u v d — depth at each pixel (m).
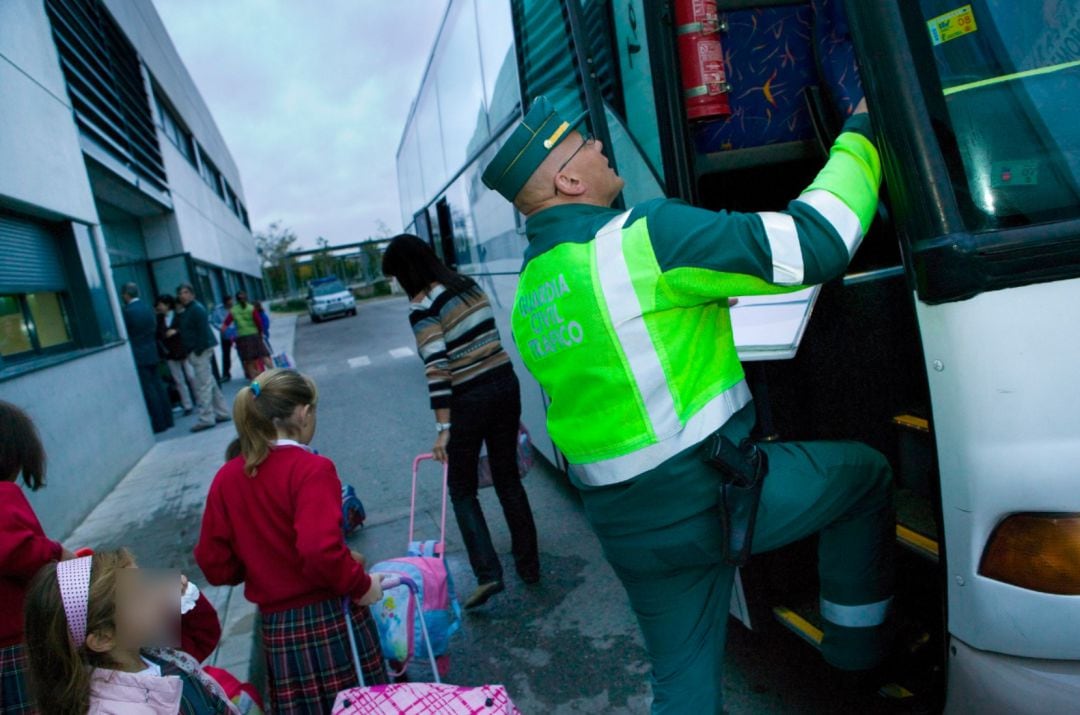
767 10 3.21
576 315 1.71
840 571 2.01
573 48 3.03
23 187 6.42
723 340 1.76
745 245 1.52
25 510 2.12
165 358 11.19
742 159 3.23
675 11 2.60
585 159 1.88
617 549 1.84
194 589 2.17
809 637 2.34
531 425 5.74
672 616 1.88
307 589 2.30
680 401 1.66
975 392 1.51
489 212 5.50
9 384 5.31
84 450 6.56
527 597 3.89
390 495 5.96
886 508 1.99
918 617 2.35
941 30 1.56
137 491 6.98
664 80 2.63
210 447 8.57
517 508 3.87
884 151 1.59
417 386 11.12
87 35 11.35
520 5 4.04
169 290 15.83
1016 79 1.55
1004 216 1.50
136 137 13.54
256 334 12.84
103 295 8.39
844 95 3.11
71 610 1.51
